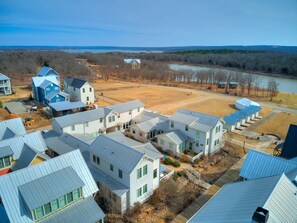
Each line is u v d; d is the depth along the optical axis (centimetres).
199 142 3831
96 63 17212
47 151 3588
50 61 13262
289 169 2303
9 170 2550
